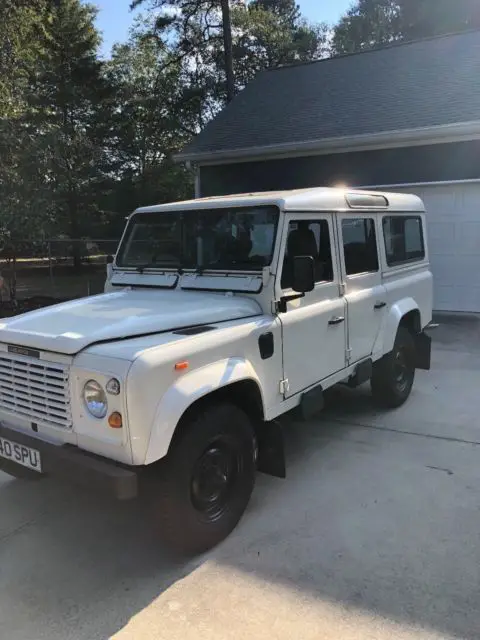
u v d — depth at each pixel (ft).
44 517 11.63
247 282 11.93
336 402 18.47
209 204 12.71
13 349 10.07
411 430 15.80
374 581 9.06
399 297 16.98
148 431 8.57
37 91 72.02
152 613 8.51
